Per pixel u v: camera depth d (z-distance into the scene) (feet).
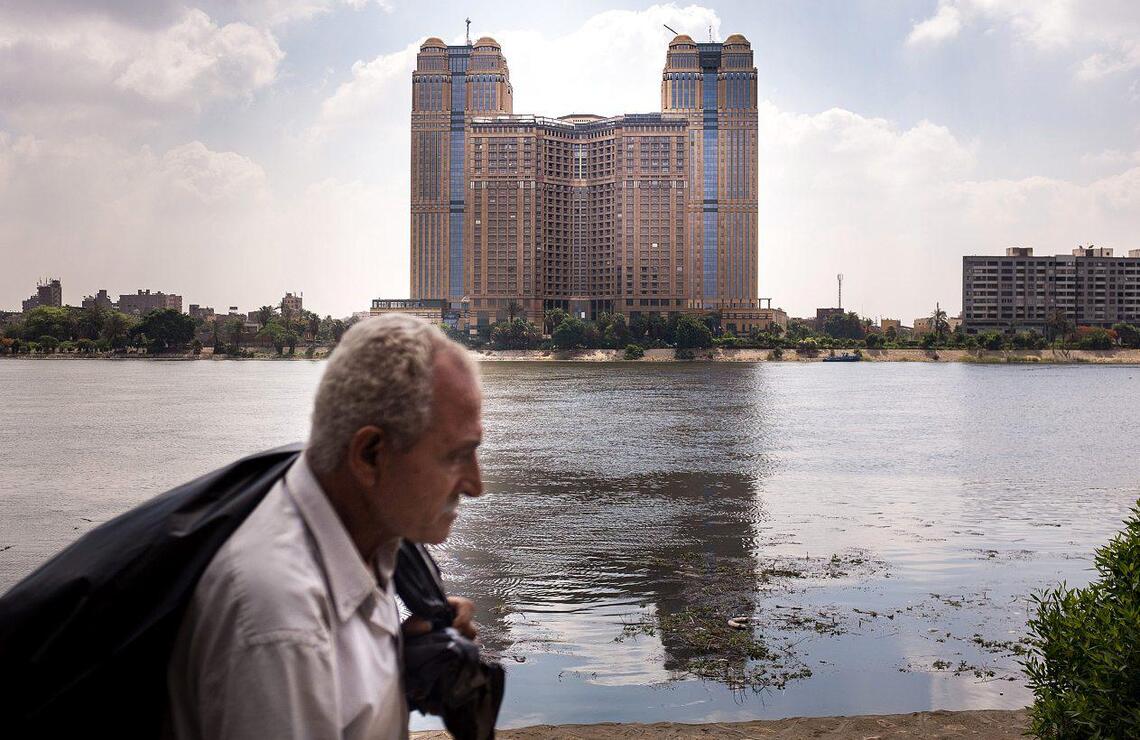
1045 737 15.69
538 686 27.86
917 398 250.16
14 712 4.71
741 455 104.42
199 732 4.83
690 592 40.22
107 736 4.85
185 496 5.16
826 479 82.48
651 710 25.72
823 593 40.09
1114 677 14.57
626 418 166.81
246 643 4.60
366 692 5.09
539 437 128.16
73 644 4.67
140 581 4.74
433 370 5.39
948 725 21.74
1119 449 113.60
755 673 29.09
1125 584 15.53
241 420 165.78
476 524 57.98
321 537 5.12
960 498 70.69
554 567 45.42
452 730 6.26
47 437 131.13
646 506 66.08
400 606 29.19
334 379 5.34
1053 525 58.29
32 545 53.62
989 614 36.29
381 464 5.31
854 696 26.71
